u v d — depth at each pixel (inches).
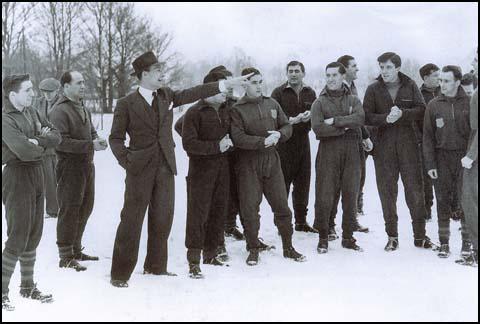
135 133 193.2
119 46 1056.2
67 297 173.3
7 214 164.2
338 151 236.8
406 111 234.7
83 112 218.4
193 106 214.1
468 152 196.2
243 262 225.6
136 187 190.7
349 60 276.1
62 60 974.4
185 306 166.4
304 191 276.5
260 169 226.2
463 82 258.5
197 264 203.2
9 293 174.6
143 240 257.1
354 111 237.0
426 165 233.0
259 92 228.2
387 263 218.7
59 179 210.8
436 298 173.0
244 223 228.4
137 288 184.5
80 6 1021.2
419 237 243.8
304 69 274.1
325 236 238.7
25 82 163.8
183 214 319.9
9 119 159.8
